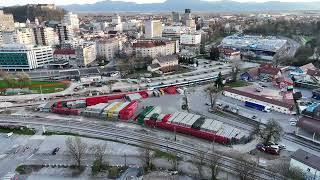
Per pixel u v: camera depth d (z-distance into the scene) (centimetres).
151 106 18775
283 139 14825
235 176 11819
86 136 15425
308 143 14412
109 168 12394
